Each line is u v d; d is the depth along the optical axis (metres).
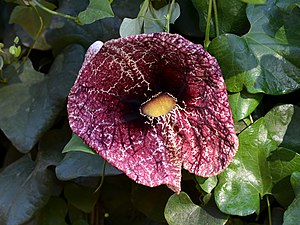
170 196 0.22
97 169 0.22
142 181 0.18
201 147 0.18
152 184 0.18
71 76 0.23
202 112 0.18
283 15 0.20
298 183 0.19
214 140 0.18
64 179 0.22
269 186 0.20
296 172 0.19
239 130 0.20
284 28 0.20
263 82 0.19
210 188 0.20
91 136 0.18
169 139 0.19
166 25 0.21
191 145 0.18
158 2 0.21
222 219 0.20
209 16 0.19
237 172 0.20
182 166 0.19
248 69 0.19
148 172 0.18
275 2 0.20
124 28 0.21
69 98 0.18
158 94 0.19
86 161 0.22
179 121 0.18
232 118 0.18
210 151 0.18
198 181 0.20
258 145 0.20
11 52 0.23
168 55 0.18
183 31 0.22
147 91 0.19
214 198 0.20
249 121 0.20
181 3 0.22
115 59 0.18
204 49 0.18
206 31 0.20
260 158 0.20
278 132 0.20
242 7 0.20
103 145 0.18
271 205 0.21
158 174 0.18
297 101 0.21
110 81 0.18
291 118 0.20
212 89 0.18
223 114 0.18
